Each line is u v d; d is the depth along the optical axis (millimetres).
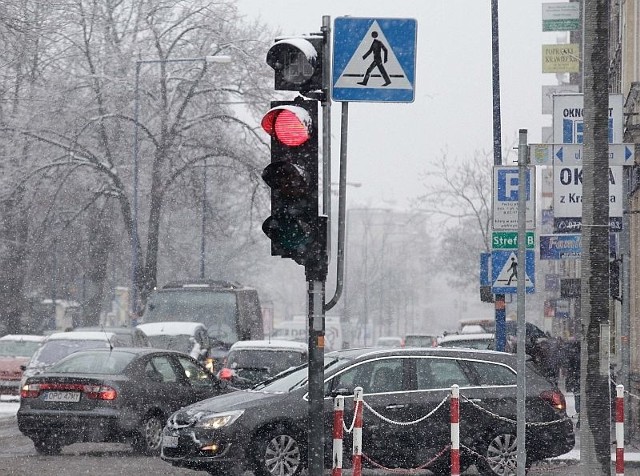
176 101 117812
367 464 36312
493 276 41625
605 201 29844
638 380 55500
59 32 105062
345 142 25984
